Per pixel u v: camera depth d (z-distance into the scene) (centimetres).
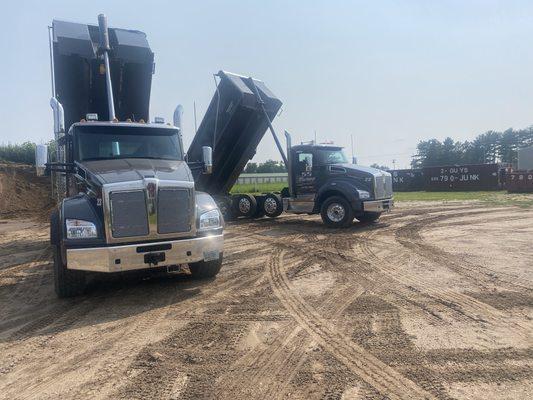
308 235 1184
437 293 599
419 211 1772
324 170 1345
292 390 344
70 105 990
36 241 1258
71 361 414
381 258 850
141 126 764
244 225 1448
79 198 631
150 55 974
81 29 939
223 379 366
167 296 633
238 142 1392
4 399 344
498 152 11231
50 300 632
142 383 363
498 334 446
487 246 945
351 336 454
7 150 3728
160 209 604
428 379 355
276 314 533
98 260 574
